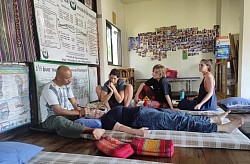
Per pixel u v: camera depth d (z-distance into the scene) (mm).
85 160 1328
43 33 2410
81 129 1864
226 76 4469
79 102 3361
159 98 3084
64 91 2311
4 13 1881
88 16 3723
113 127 1893
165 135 1752
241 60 3857
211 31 5332
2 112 1876
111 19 4867
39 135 2023
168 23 5645
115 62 5352
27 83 2205
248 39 3777
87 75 3670
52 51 2586
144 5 5797
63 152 1560
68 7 3012
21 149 1295
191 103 2875
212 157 1426
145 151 1457
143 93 3275
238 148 1548
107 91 2770
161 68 3107
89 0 3877
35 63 2297
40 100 2285
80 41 3398
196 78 5289
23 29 2115
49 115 2299
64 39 2895
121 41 5707
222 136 1717
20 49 2070
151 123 1900
